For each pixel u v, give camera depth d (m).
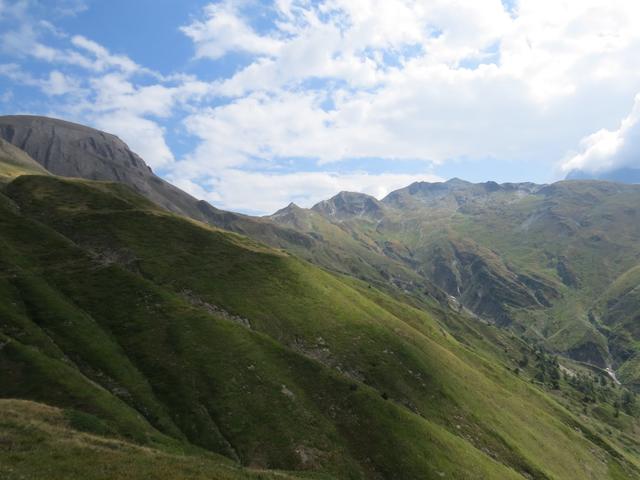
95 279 107.31
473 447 94.50
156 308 100.69
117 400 68.69
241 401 79.56
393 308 191.12
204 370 84.31
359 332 124.44
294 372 93.25
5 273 99.94
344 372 106.00
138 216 153.88
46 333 82.88
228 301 116.81
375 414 86.38
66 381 67.44
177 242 144.12
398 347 123.88
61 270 109.00
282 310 122.12
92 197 165.88
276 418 78.31
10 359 70.00
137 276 112.38
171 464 36.38
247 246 163.12
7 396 62.75
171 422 71.38
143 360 84.25
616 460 142.12
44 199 156.50
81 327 87.38
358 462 75.38
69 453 33.50
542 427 132.00
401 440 81.56
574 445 132.75
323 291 142.38
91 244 129.50
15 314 84.38
